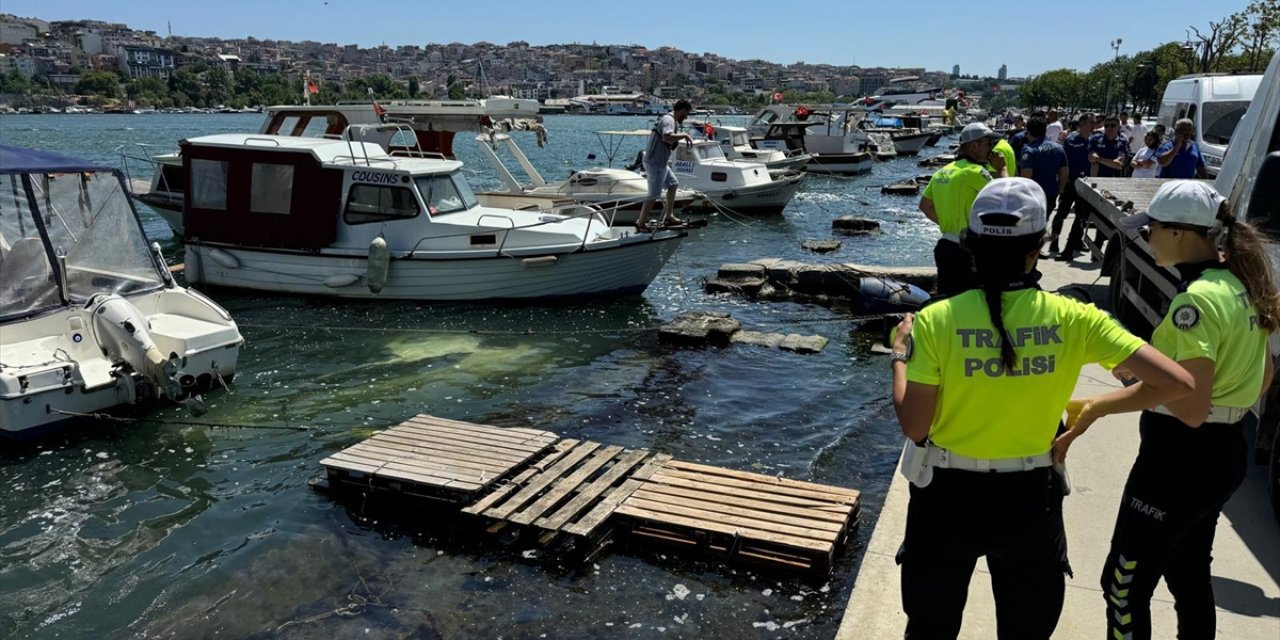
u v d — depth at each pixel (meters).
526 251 13.33
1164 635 3.97
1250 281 3.14
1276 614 4.09
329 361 10.86
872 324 12.05
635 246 13.84
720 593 5.49
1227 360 3.10
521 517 6.09
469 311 13.42
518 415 8.98
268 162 13.78
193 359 9.21
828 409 9.05
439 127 19.78
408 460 6.96
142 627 5.40
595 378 10.18
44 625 5.46
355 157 13.95
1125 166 15.18
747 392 9.61
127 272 9.84
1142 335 8.57
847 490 6.42
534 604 5.43
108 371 8.77
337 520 6.62
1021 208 2.65
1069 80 108.00
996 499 2.78
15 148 9.65
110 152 45.81
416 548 6.17
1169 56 60.31
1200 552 3.44
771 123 39.19
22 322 8.84
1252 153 5.95
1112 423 6.53
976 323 2.71
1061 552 2.89
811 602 5.38
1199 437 3.17
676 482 6.61
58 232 9.18
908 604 3.06
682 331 11.52
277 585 5.77
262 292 14.34
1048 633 2.98
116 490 7.34
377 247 13.26
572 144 59.78
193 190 14.30
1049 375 2.69
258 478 7.48
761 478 6.68
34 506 7.07
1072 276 11.72
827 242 19.28
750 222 23.78
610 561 5.88
